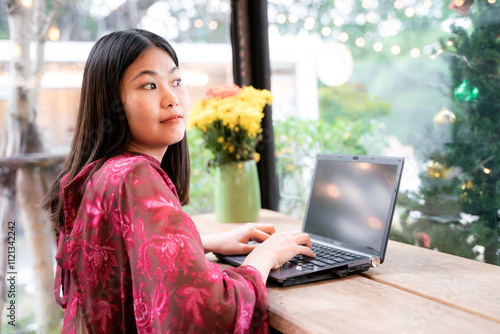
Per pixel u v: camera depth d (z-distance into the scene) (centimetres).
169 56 97
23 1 210
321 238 125
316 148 190
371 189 113
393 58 157
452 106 135
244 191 167
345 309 78
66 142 221
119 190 80
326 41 184
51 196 102
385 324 71
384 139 162
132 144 97
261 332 80
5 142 214
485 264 104
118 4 225
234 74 210
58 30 218
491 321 71
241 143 167
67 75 221
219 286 74
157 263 73
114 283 83
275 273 94
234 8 206
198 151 223
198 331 72
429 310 76
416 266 104
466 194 131
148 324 76
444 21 137
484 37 124
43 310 216
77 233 87
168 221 76
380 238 106
